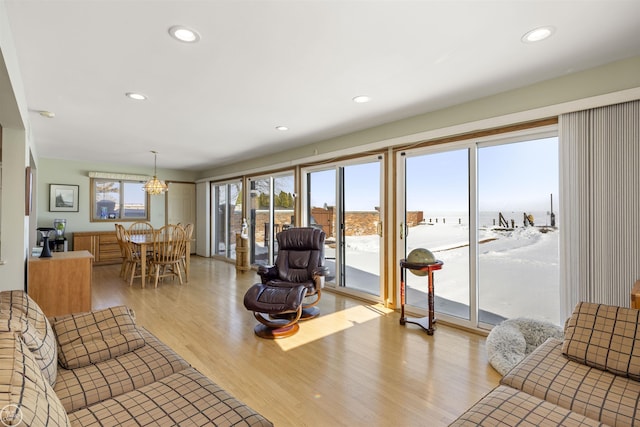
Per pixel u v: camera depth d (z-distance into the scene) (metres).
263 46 2.18
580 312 1.90
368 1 1.71
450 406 2.06
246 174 6.90
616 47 2.21
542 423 1.29
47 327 1.65
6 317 1.44
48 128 4.30
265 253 6.48
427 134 3.58
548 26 1.96
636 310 1.77
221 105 3.38
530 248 2.97
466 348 2.91
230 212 7.65
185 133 4.61
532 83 2.81
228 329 3.35
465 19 1.88
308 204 5.47
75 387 1.47
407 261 3.37
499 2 1.73
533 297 2.96
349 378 2.39
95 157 6.63
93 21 1.89
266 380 2.36
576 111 2.55
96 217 7.31
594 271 2.44
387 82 2.79
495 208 3.20
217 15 1.83
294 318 3.32
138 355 1.78
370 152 4.33
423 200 3.81
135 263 5.27
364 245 4.54
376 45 2.17
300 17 1.86
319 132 4.54
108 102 3.28
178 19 1.87
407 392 2.21
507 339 2.61
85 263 3.76
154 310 3.95
